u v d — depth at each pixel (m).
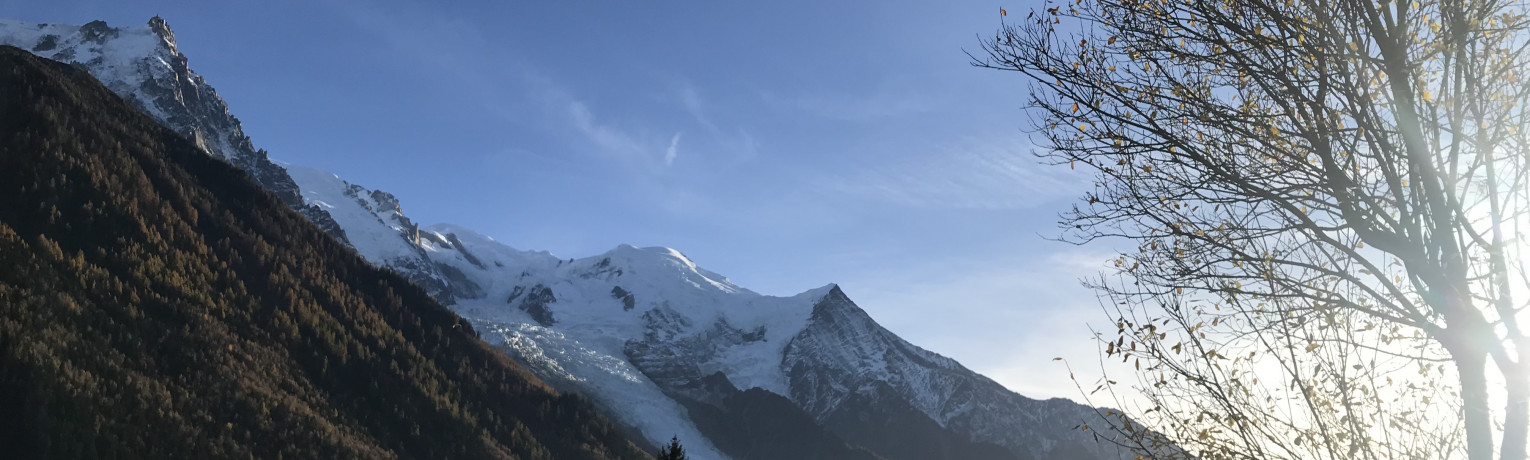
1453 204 10.48
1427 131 10.66
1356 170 10.96
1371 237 10.98
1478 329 10.27
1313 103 10.96
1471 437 10.17
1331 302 11.02
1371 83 11.04
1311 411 10.83
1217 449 11.52
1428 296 10.68
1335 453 10.89
